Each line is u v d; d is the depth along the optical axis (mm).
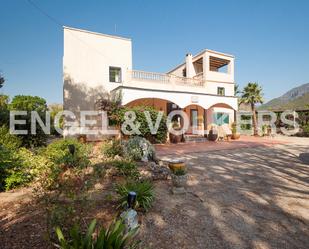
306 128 22094
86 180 5527
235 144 15570
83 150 8898
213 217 4223
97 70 16422
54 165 6230
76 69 15781
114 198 4742
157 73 17469
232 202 4984
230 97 18891
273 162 9492
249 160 9945
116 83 17000
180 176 5516
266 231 3736
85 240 2531
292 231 3748
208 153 11875
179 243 3324
